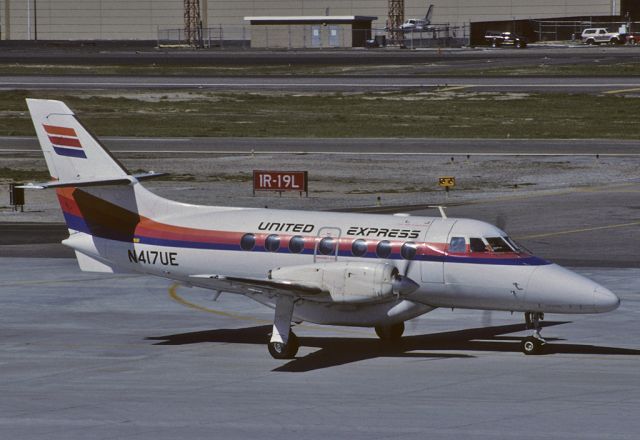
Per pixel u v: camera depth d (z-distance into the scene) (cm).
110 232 10944
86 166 10988
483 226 9912
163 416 7625
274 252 10200
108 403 8056
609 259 15550
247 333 11106
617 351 10000
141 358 9862
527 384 8612
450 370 9238
